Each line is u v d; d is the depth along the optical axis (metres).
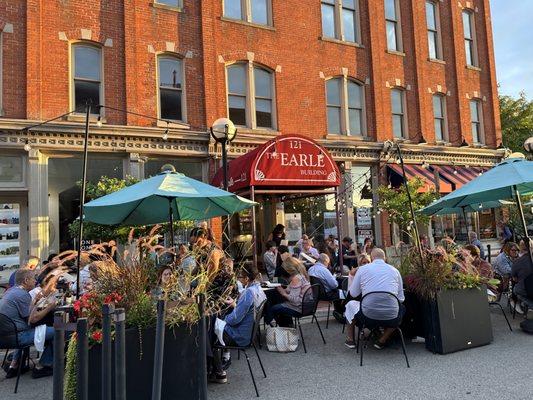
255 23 15.02
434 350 6.79
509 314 9.41
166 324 4.65
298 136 11.96
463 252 7.39
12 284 8.55
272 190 12.07
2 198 11.43
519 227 19.52
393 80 17.97
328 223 15.93
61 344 3.27
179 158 13.53
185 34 13.78
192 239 8.88
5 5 11.34
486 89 21.09
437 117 19.42
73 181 12.08
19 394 5.70
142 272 4.98
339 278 10.27
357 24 17.52
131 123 12.62
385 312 6.40
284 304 7.65
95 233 9.70
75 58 12.32
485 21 21.34
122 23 12.80
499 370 5.89
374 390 5.36
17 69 11.34
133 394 4.45
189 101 13.68
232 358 6.88
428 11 19.72
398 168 17.16
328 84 16.59
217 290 6.25
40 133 11.36
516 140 29.72
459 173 18.80
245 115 14.78
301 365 6.46
